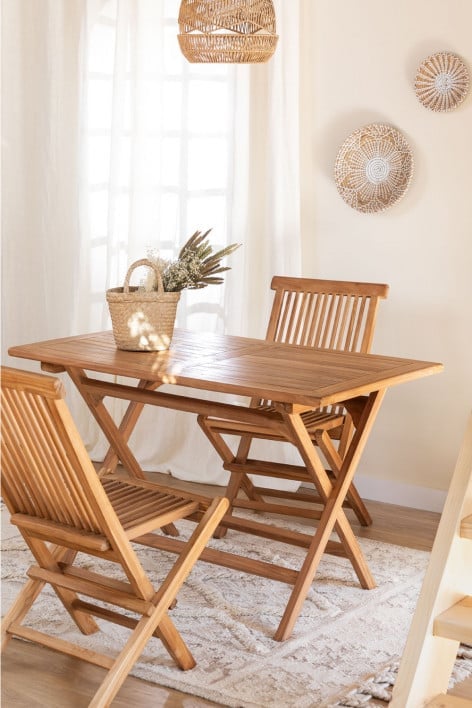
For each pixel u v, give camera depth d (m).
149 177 4.68
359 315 3.91
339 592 3.37
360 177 4.30
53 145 4.89
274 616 3.16
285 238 4.46
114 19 4.76
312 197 4.50
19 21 4.86
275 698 2.61
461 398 4.21
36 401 2.34
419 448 4.33
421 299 4.26
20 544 3.69
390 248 4.31
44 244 4.98
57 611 3.12
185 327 4.71
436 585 2.18
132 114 4.64
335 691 2.66
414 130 4.19
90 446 4.94
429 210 4.19
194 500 2.82
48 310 5.01
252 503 3.58
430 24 4.11
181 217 4.71
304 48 4.42
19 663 2.78
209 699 2.60
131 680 2.70
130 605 2.60
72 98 4.84
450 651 2.35
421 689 2.19
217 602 3.24
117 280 4.79
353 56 4.31
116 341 3.43
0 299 5.04
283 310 4.32
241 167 4.50
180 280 3.40
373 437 4.44
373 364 3.27
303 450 3.05
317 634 3.03
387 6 4.20
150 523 2.64
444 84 4.05
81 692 2.63
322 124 4.43
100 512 2.46
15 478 2.63
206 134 4.62
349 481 3.20
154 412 4.80
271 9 3.49
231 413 3.18
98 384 3.53
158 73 4.61
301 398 2.73
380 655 2.89
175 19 4.60
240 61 3.57
